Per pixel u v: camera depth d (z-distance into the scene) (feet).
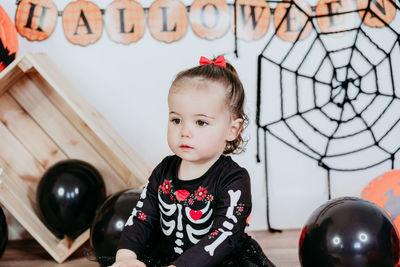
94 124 6.63
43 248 7.49
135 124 8.19
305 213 8.43
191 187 4.35
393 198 6.07
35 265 6.72
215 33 8.06
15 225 7.95
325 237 5.02
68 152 7.97
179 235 4.46
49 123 7.91
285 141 8.37
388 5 8.19
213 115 4.22
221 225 4.17
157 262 4.61
